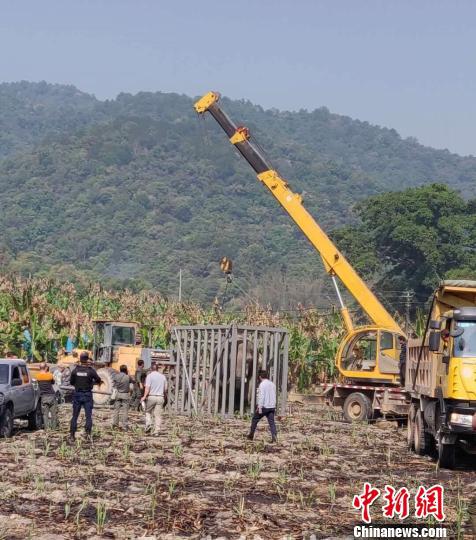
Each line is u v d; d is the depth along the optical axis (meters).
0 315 43.66
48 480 16.97
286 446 23.53
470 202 114.94
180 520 13.92
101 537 12.83
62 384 35.66
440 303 22.98
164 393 25.50
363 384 33.88
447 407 20.59
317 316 47.81
